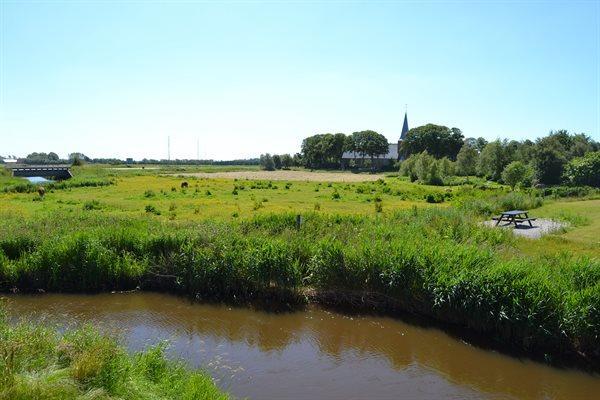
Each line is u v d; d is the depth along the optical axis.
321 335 12.65
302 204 36.53
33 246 16.39
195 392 7.57
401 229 19.16
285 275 14.59
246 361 10.91
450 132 118.06
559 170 67.50
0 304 11.61
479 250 14.89
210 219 22.67
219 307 14.30
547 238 20.34
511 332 11.80
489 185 61.53
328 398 9.29
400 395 9.56
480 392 9.82
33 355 7.25
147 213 27.56
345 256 14.60
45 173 64.44
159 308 14.16
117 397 6.52
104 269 15.53
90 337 8.30
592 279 12.48
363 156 139.75
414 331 12.80
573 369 10.80
